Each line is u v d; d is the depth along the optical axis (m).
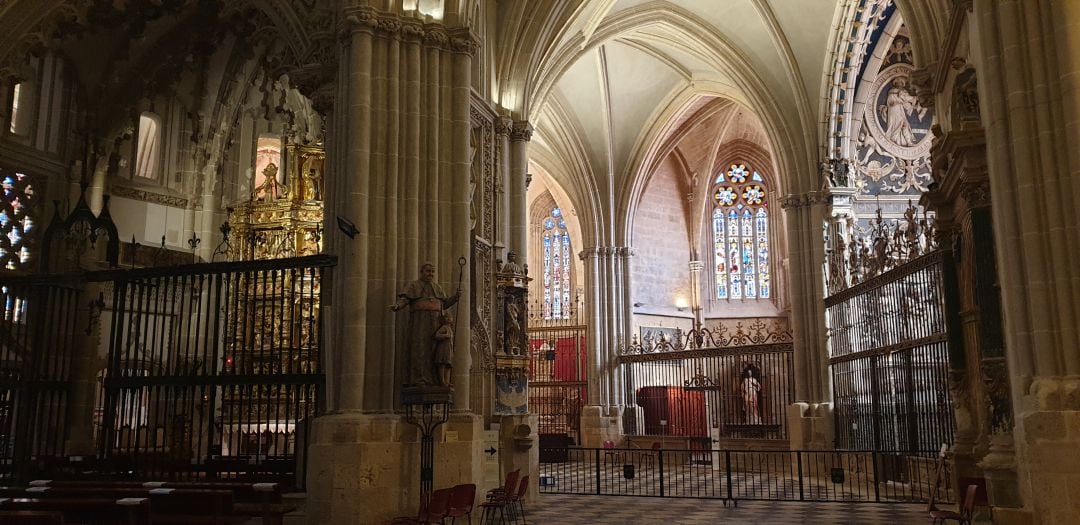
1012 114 11.95
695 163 42.34
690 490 21.78
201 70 24.62
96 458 17.08
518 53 22.80
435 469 14.67
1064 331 11.26
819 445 26.70
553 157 38.72
